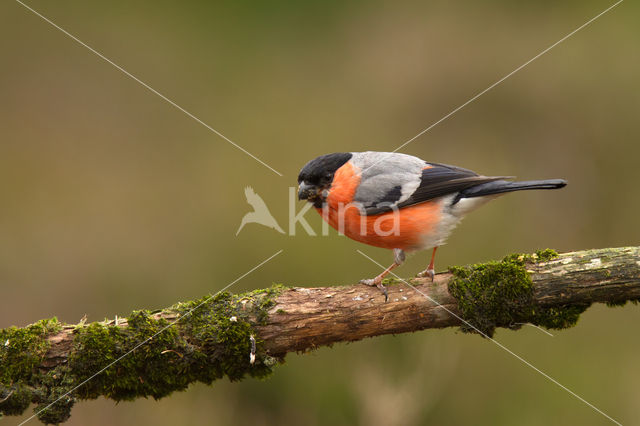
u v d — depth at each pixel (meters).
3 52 15.94
